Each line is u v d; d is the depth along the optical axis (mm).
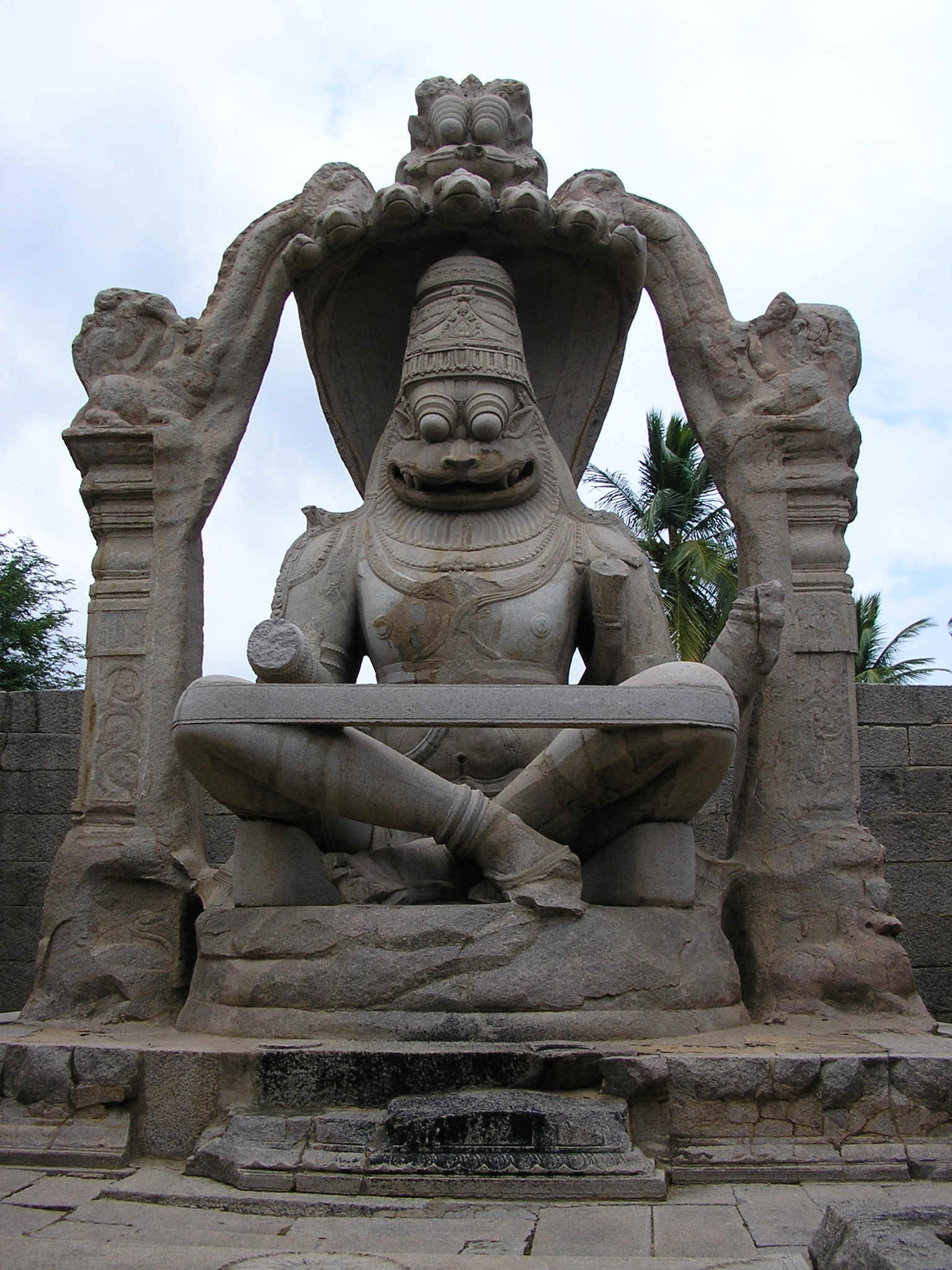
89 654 5797
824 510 5707
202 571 6098
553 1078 3551
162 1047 3830
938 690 7863
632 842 4531
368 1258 2557
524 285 5891
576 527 5477
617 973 4105
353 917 4203
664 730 4258
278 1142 3367
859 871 5250
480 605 5109
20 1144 3703
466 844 4379
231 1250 2646
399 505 5484
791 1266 2531
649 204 6246
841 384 5844
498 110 5875
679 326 6070
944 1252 2260
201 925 4590
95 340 6145
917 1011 5000
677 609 15891
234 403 6125
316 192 6215
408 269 5789
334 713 4242
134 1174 3523
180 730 4332
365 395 6145
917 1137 3617
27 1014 5238
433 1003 4008
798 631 5570
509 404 5320
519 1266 2490
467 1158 3225
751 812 5441
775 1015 4996
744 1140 3541
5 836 7762
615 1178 3197
